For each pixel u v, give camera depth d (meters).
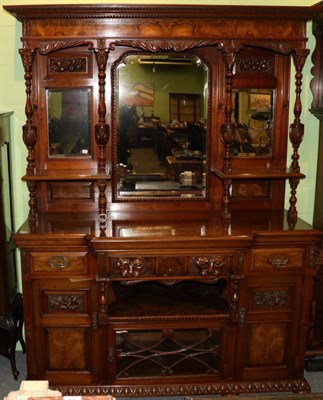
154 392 2.25
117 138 2.40
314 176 2.65
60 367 2.24
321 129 2.54
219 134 2.43
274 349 2.29
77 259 2.11
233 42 2.27
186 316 2.21
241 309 2.22
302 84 2.53
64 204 2.45
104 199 2.26
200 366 2.33
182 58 2.36
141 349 2.30
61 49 2.26
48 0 2.41
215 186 2.48
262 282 2.21
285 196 2.63
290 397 1.57
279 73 2.41
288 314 2.26
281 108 2.44
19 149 2.53
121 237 2.05
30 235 2.06
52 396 1.28
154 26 2.23
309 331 2.49
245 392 2.28
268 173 2.33
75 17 2.19
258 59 2.39
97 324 2.19
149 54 2.33
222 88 2.39
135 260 2.09
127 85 2.36
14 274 2.57
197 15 2.21
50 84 2.33
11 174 2.50
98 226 2.22
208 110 2.41
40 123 2.37
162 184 2.46
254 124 2.45
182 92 2.39
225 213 2.34
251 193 2.53
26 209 2.59
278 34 2.28
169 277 2.13
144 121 2.40
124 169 2.43
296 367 2.31
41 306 2.16
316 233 2.15
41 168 2.41
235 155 2.46
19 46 2.42
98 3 2.33
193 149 2.45
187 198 2.47
